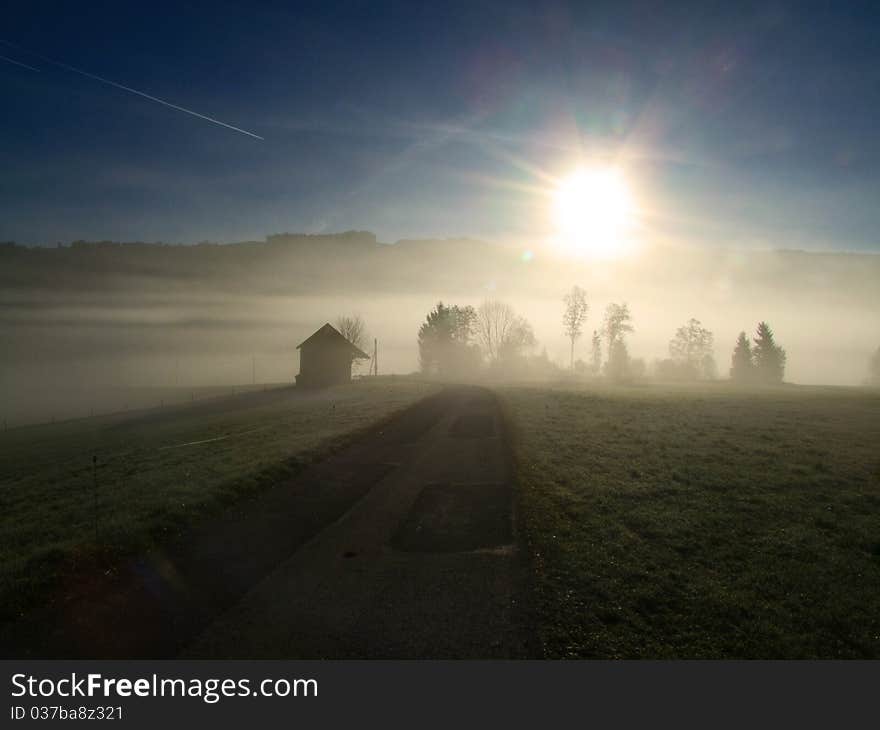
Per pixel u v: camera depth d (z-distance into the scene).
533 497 12.58
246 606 7.40
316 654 6.31
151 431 33.78
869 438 21.77
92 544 9.20
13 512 13.66
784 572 8.70
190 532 10.39
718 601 7.62
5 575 8.10
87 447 28.84
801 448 19.17
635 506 12.02
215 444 21.69
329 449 18.22
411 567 8.70
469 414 29.03
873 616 7.43
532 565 8.72
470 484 13.95
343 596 7.68
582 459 16.91
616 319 93.81
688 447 19.19
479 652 6.32
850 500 12.70
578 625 6.91
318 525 10.84
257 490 13.34
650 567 8.76
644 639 6.68
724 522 11.07
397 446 19.55
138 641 6.58
